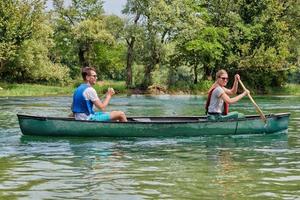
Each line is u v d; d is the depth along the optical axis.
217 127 11.09
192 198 5.39
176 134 10.86
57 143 9.84
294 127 13.33
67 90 41.66
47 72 47.38
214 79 49.22
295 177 6.58
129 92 44.12
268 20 48.28
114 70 64.94
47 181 6.29
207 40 46.62
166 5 43.94
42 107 22.30
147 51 44.88
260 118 11.38
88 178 6.48
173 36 45.44
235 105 25.12
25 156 8.32
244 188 5.89
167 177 6.55
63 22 57.22
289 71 51.50
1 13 43.72
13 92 38.44
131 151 8.92
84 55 56.66
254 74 49.38
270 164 7.60
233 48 48.44
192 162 7.77
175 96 39.34
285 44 48.47
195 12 46.56
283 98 35.75
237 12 49.16
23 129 10.62
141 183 6.17
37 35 46.41
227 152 8.88
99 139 10.44
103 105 10.63
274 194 5.60
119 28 46.44
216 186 5.99
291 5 50.06
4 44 42.19
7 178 6.47
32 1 44.88
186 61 48.25
